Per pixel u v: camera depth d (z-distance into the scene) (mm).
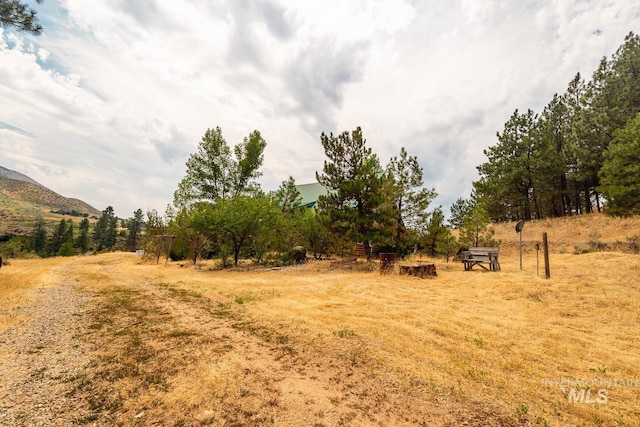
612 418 3033
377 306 7770
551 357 4535
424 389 3656
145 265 23719
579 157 23844
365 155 17625
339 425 2939
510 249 22391
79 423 2879
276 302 8445
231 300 8828
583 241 19297
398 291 9766
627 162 17312
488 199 29312
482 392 3572
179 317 6938
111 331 5844
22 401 3250
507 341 5168
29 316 6797
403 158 18453
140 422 2930
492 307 7504
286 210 30203
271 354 4750
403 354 4699
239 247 20312
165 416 3039
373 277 13188
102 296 9562
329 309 7527
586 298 7453
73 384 3680
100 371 4055
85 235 81938
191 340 5344
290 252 21297
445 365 4297
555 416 3080
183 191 30266
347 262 18297
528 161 26953
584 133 23156
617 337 5309
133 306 8102
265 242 20766
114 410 3133
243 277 14375
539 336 5422
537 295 8234
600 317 6309
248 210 19234
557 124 29781
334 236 18312
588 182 26953
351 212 16547
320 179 18484
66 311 7430
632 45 22188
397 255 18703
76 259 31859
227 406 3248
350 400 3416
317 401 3383
